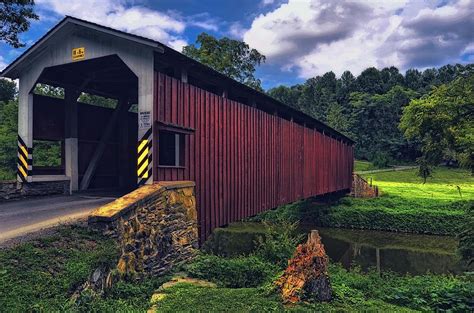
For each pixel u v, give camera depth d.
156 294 5.20
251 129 11.54
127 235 5.27
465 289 6.68
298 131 16.44
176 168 7.69
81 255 4.27
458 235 11.34
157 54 7.17
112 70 8.83
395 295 6.46
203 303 4.77
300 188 16.62
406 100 67.44
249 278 6.59
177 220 7.04
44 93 23.72
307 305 5.01
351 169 30.47
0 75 8.21
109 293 4.54
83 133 9.73
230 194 10.12
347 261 16.95
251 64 29.09
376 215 25.05
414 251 19.12
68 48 7.84
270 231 9.70
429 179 44.12
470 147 15.05
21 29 12.03
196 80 9.69
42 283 3.59
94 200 7.76
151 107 6.93
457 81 18.23
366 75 84.88
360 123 70.19
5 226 5.31
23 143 8.15
